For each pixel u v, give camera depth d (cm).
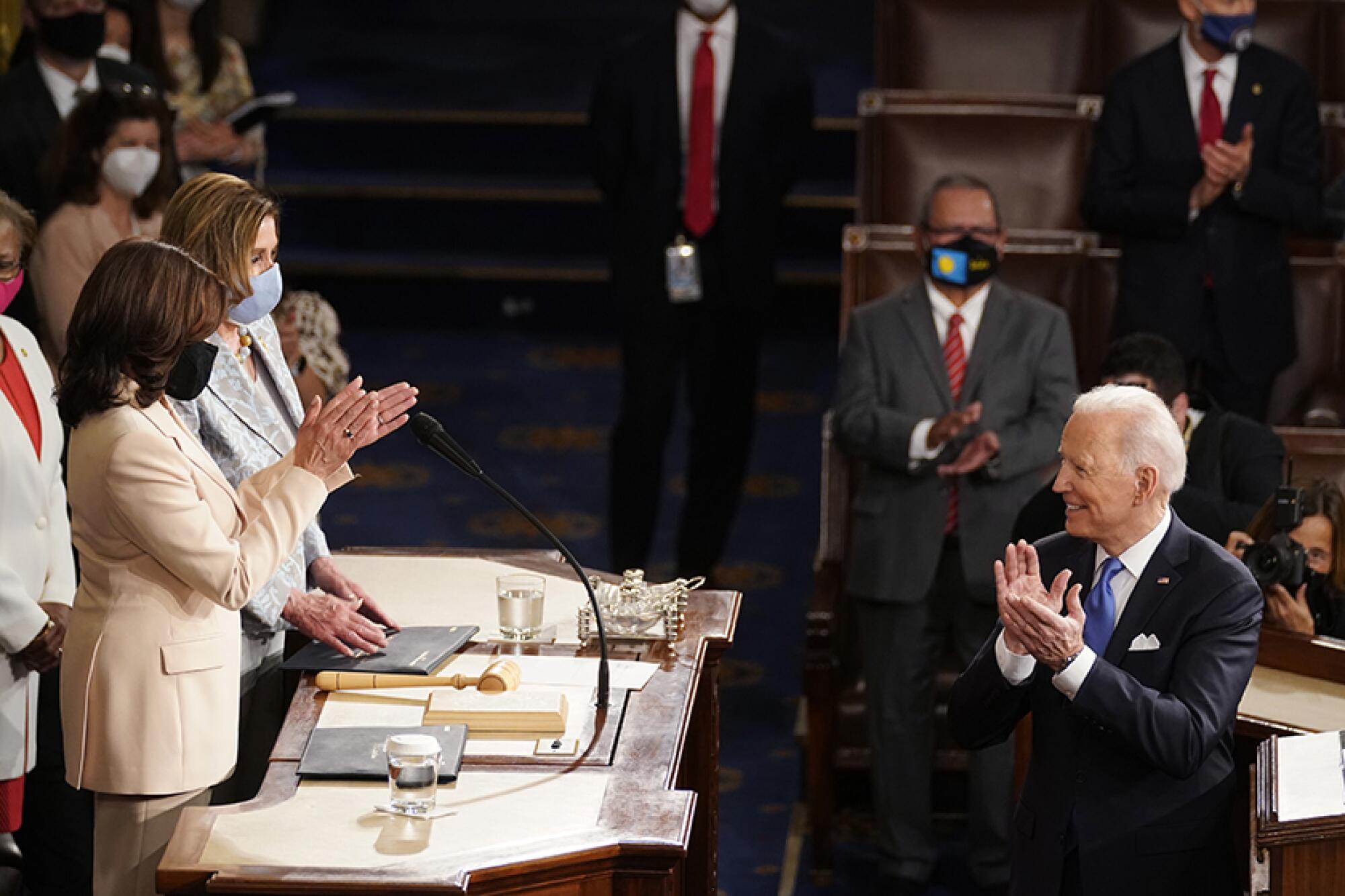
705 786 1422
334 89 3822
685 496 2844
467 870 1009
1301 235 2297
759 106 2497
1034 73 2439
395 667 1281
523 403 3175
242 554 1166
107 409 1152
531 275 3522
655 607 1376
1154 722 1171
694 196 2505
